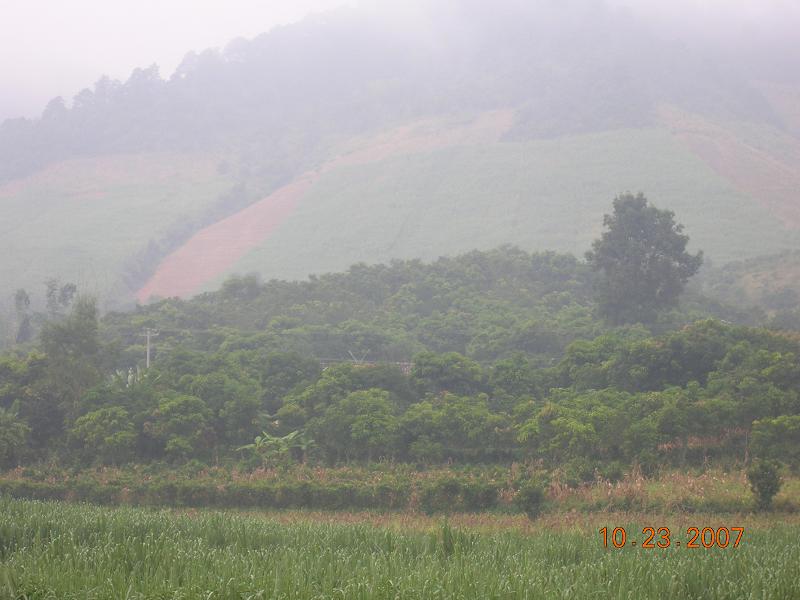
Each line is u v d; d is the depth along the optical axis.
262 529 25.75
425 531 28.03
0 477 40.03
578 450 39.56
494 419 42.28
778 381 42.75
